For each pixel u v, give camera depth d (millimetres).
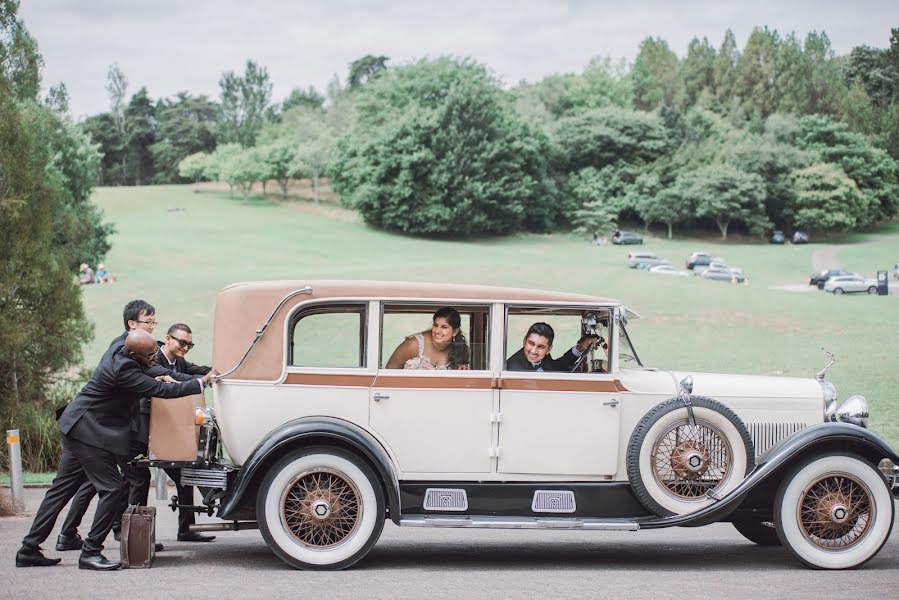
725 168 99312
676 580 6375
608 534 8992
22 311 12984
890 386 24203
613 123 107875
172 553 7340
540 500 6848
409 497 6797
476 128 93500
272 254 71062
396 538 8500
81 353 13891
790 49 149625
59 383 14344
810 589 6086
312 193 124562
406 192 89312
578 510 6859
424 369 6887
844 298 44188
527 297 6969
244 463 6492
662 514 6766
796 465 6980
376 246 80125
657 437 6781
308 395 6770
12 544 7617
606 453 6914
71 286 13422
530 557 7383
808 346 31156
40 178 13188
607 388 6965
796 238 99062
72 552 7262
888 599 5770
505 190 93500
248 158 117812
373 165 93750
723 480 6789
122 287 43750
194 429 6672
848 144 107938
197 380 6629
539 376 6910
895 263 77125
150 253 67750
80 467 6855
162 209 105875
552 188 99312
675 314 37500
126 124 159000
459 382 6852
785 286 60188
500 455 6859
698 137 114062
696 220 105688
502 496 6832
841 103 137750
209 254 68938
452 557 7320
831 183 99438
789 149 102188
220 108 171750
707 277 63312
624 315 7176
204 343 30609
